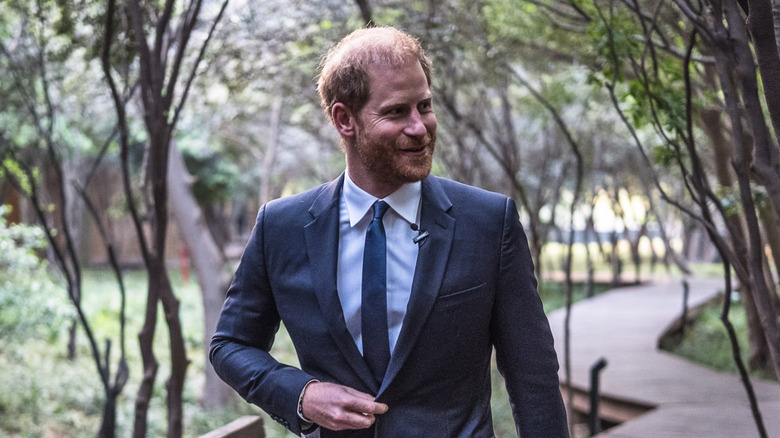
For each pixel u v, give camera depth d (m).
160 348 14.27
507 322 1.83
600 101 8.60
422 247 1.79
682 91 3.38
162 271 3.96
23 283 8.47
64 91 6.69
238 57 6.01
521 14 6.99
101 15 3.89
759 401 7.11
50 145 5.00
